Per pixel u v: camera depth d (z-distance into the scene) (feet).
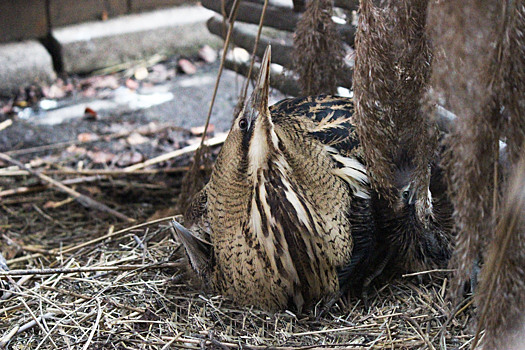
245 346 8.20
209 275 9.62
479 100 6.06
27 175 14.61
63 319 9.11
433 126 8.24
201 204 9.95
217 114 17.33
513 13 5.85
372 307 9.09
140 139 16.20
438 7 6.14
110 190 14.08
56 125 16.98
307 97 10.16
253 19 12.58
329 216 8.63
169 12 20.71
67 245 12.02
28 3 18.90
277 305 8.99
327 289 9.00
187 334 8.57
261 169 8.33
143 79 19.31
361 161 9.02
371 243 9.08
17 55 18.47
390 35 7.80
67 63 19.24
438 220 9.53
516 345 6.53
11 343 8.81
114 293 9.66
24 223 12.98
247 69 13.99
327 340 8.38
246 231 8.66
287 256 8.57
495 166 6.29
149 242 11.10
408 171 8.75
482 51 5.94
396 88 8.03
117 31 19.62
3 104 17.94
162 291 9.68
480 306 6.90
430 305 8.91
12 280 9.94
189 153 15.25
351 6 10.61
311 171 8.54
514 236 6.18
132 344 8.59
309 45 10.57
